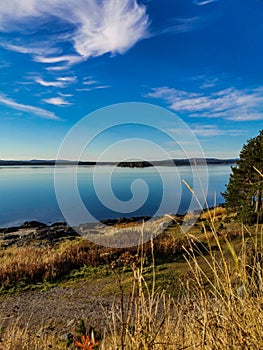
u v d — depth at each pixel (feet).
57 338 19.62
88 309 29.60
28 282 38.86
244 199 51.57
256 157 55.11
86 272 40.19
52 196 120.06
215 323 4.11
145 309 4.34
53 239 63.26
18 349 10.48
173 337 4.41
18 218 85.05
